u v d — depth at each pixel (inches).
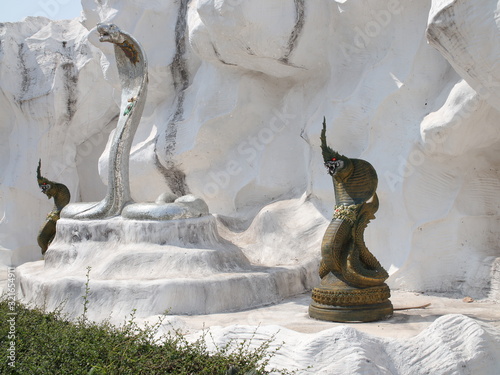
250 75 385.7
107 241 300.7
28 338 214.1
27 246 497.4
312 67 367.6
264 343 193.8
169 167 407.2
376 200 249.8
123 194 310.2
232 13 331.3
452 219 297.4
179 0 426.3
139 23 425.4
